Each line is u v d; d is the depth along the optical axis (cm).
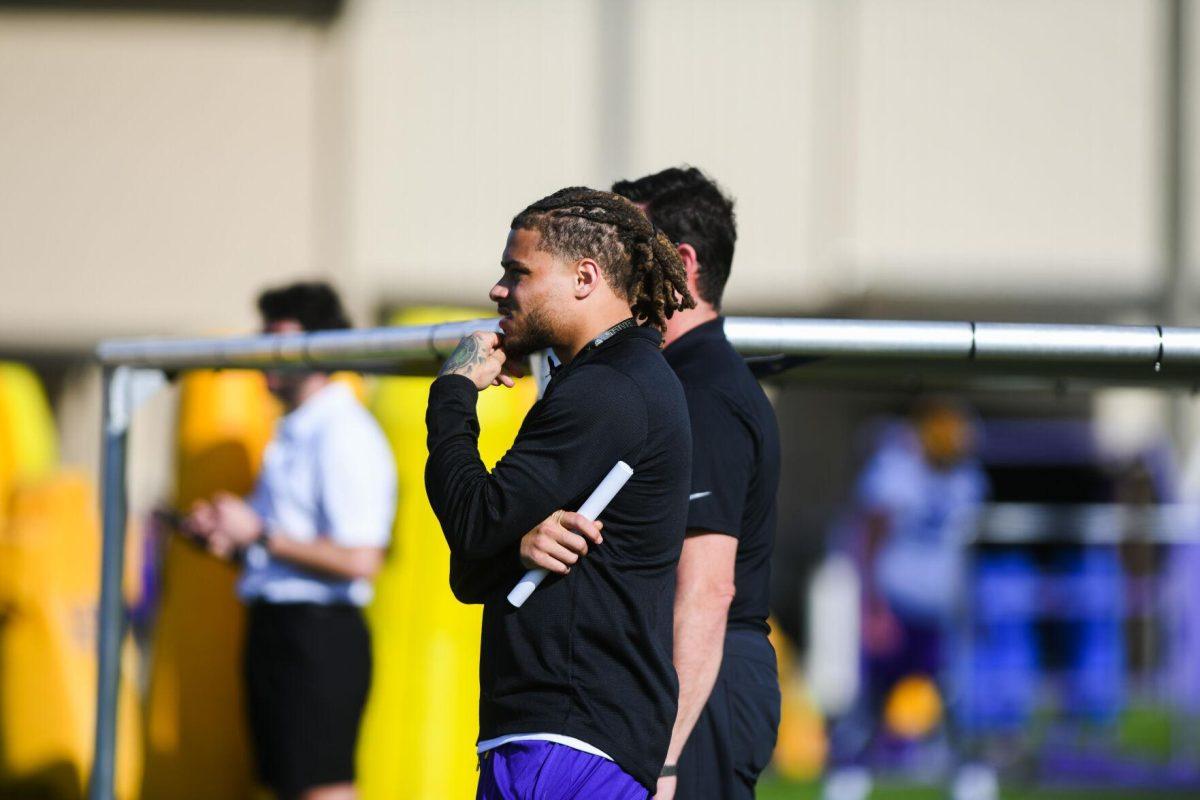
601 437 984
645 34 4775
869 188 4822
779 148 4809
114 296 4322
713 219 1234
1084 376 1420
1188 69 4878
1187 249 4872
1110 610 3184
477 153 4684
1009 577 3159
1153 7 4888
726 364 1198
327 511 1789
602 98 4753
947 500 3192
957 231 4841
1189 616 3206
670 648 1034
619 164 4759
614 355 1021
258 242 4384
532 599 996
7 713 2217
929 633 3216
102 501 1656
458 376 1039
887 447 3266
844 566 3712
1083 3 4869
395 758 1977
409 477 2022
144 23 4331
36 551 2231
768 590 1249
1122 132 4888
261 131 4384
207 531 1786
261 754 1789
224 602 2148
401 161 4641
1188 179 4869
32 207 4297
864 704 3259
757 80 4800
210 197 4362
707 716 1195
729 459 1154
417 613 1992
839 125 4828
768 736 1223
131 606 2527
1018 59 4862
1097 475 3284
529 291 1035
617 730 991
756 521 1211
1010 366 1371
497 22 4703
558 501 983
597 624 993
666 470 1011
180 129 4344
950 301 4831
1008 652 3127
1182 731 3161
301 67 4412
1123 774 3098
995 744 3073
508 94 4706
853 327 1266
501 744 998
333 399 1838
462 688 1989
